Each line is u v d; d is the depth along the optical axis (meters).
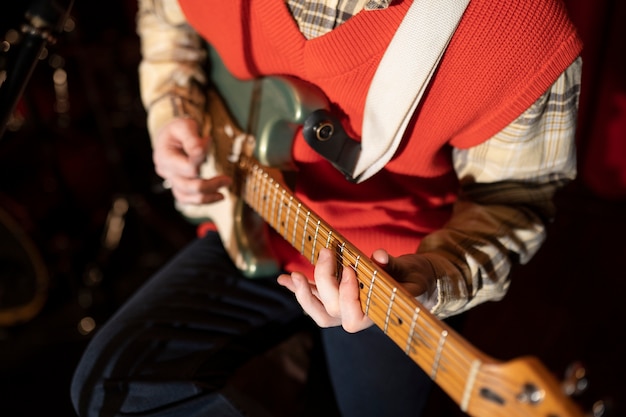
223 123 1.04
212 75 1.13
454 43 0.73
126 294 1.89
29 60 0.75
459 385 0.58
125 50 1.97
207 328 1.01
